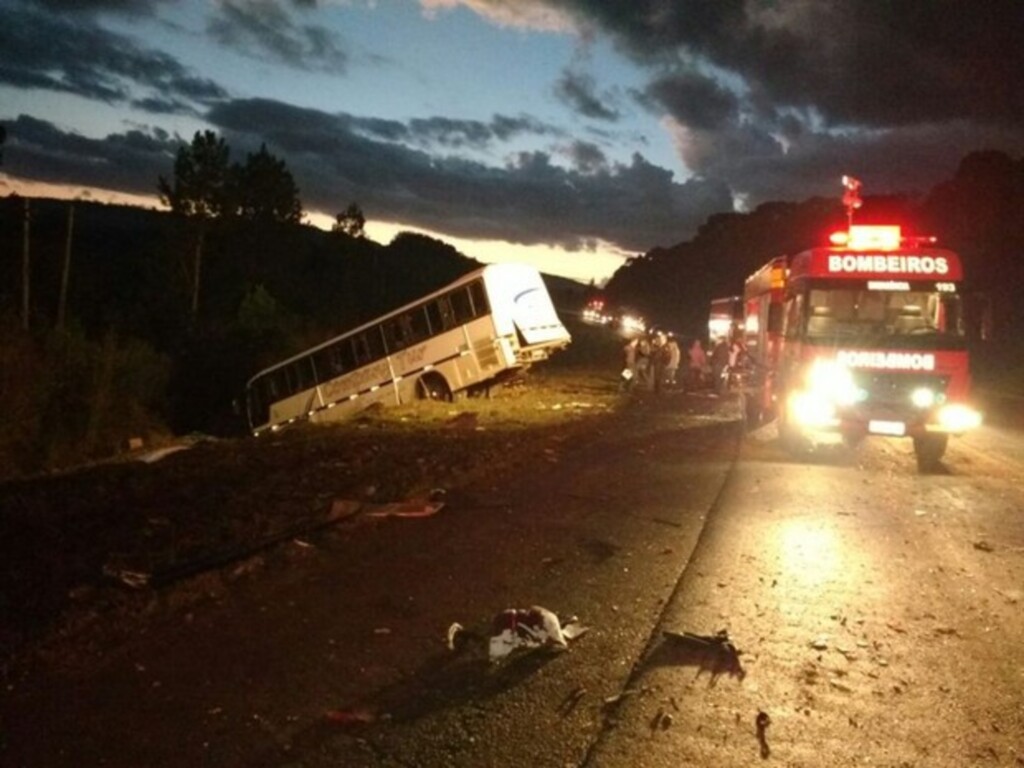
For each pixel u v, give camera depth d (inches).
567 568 373.7
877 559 404.5
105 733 222.2
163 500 533.6
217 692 246.4
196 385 1571.1
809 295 701.3
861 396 686.5
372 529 434.9
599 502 510.6
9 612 312.2
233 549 389.7
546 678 261.3
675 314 4985.2
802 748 223.6
